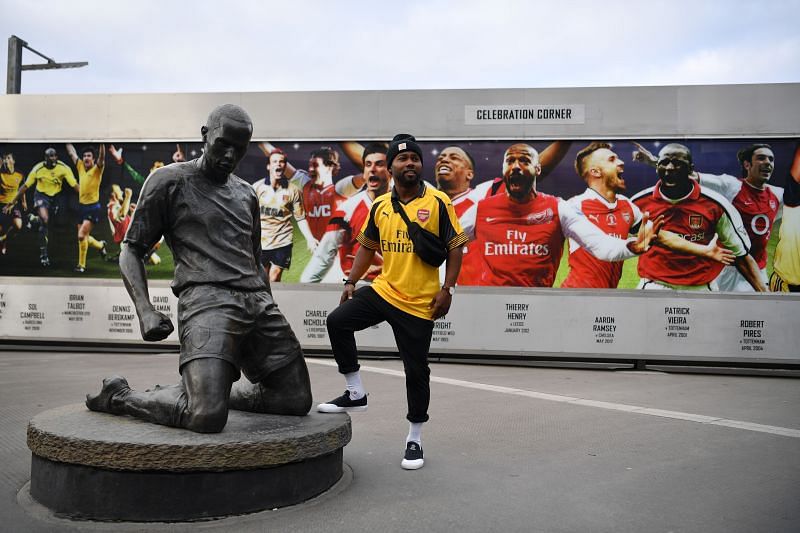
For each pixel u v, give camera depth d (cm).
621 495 372
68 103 1128
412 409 421
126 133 1117
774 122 1001
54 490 322
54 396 675
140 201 367
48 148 1135
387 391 740
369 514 333
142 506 307
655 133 1024
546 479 402
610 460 450
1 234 1140
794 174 1000
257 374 383
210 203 374
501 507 348
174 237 373
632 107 1029
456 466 429
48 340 1123
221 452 311
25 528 301
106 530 299
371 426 557
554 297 1039
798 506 354
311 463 351
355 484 384
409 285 412
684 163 1019
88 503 312
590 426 564
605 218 1034
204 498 312
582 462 444
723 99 1011
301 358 391
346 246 1086
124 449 305
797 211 999
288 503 338
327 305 1084
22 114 1135
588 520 330
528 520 329
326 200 1091
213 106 1106
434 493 370
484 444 495
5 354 1064
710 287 1012
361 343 1064
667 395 751
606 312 1028
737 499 365
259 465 321
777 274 1001
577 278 1038
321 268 1091
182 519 309
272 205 1097
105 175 1125
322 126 1088
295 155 1095
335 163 1088
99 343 1129
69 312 1117
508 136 1053
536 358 1079
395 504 349
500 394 739
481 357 1073
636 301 1023
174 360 990
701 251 1014
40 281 1123
